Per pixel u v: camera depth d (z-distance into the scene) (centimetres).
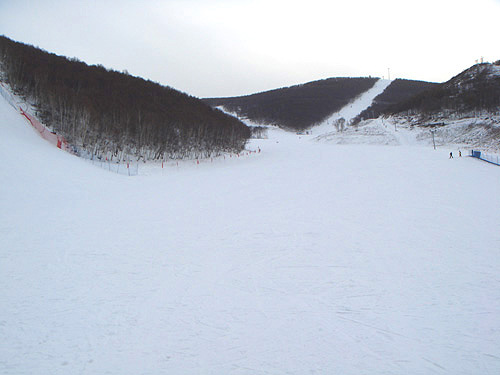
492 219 1282
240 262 907
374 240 1088
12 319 597
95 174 2498
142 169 3209
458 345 521
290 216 1452
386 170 2838
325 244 1059
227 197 1939
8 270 820
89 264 879
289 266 876
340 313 628
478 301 664
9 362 478
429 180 2248
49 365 474
